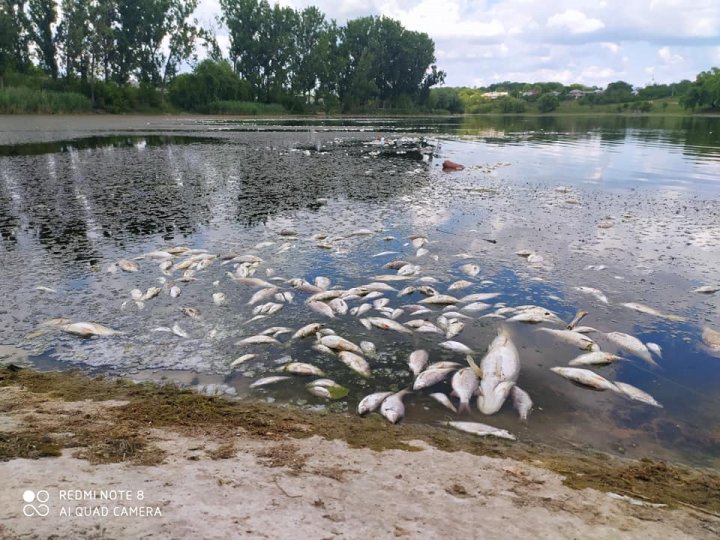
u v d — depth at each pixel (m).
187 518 2.78
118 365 5.79
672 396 5.46
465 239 10.81
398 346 6.39
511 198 15.13
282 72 76.81
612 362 6.08
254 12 71.62
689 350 6.39
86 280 8.20
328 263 9.23
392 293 7.97
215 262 9.12
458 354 6.22
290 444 4.15
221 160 21.95
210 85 68.44
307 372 5.71
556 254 9.88
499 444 4.54
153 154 23.66
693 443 4.69
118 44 59.41
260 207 13.37
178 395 5.11
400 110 94.69
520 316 7.05
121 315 7.04
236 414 4.77
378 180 17.69
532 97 138.38
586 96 126.62
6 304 7.25
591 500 3.52
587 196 15.70
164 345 6.28
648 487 3.85
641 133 44.44
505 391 5.33
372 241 10.55
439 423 4.90
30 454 3.47
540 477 3.85
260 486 3.28
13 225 11.20
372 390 5.48
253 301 7.52
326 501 3.17
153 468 3.43
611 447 4.59
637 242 10.72
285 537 2.69
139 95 62.88
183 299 7.59
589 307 7.53
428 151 27.83
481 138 38.16
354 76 83.06
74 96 53.50
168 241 10.35
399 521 3.00
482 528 3.01
